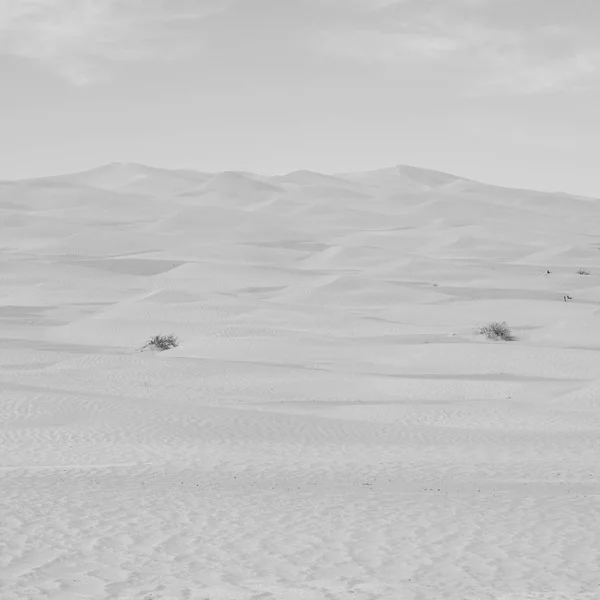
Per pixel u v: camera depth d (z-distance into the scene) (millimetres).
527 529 16297
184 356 58125
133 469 22766
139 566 13500
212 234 191875
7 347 61938
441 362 53156
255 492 19672
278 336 63531
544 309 83062
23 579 12648
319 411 36969
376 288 100438
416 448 27578
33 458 24906
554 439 29594
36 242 173125
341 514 17438
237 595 12141
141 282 111500
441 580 13039
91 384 42688
